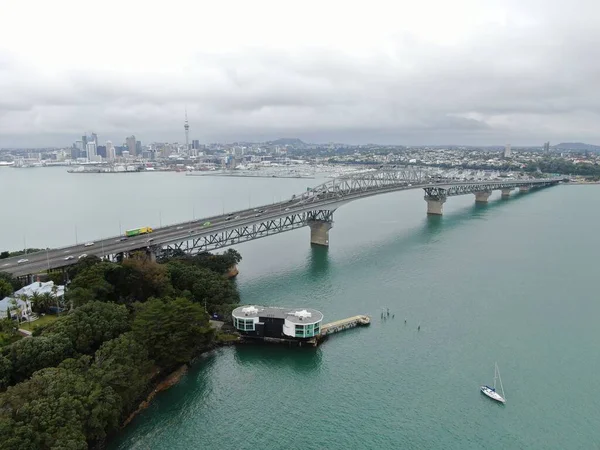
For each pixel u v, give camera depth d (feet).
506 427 374.43
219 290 578.66
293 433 367.04
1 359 354.33
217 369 457.27
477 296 650.84
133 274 529.04
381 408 397.80
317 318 513.45
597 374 447.83
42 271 567.18
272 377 444.14
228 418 384.06
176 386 425.69
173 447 349.82
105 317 424.46
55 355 369.09
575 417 386.32
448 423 379.14
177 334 438.40
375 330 541.34
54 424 296.10
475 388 425.69
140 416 381.40
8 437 277.03
